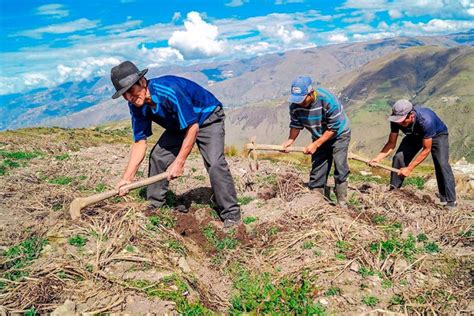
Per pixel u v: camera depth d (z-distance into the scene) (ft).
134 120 10.19
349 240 10.53
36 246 9.13
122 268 8.64
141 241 9.64
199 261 9.88
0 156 17.88
